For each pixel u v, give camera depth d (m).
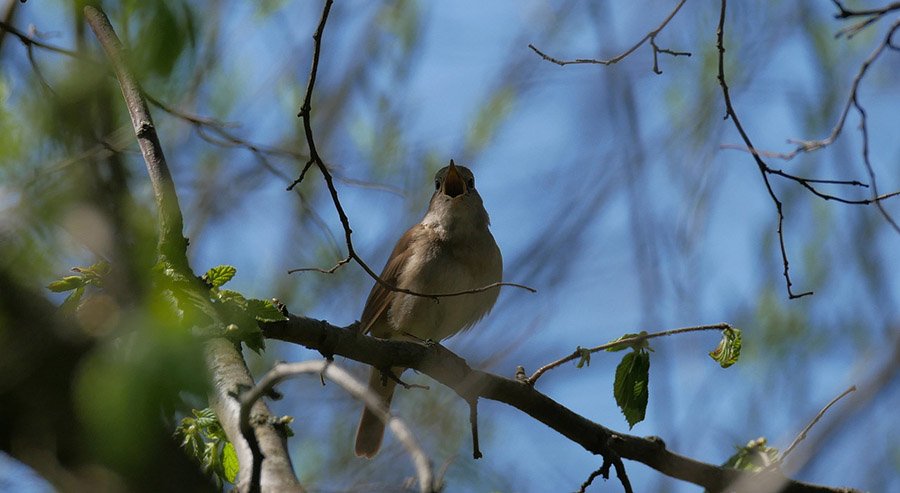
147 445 3.83
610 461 7.40
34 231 5.72
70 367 4.39
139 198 7.67
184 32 5.39
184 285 5.30
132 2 5.43
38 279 5.08
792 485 7.42
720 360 7.02
